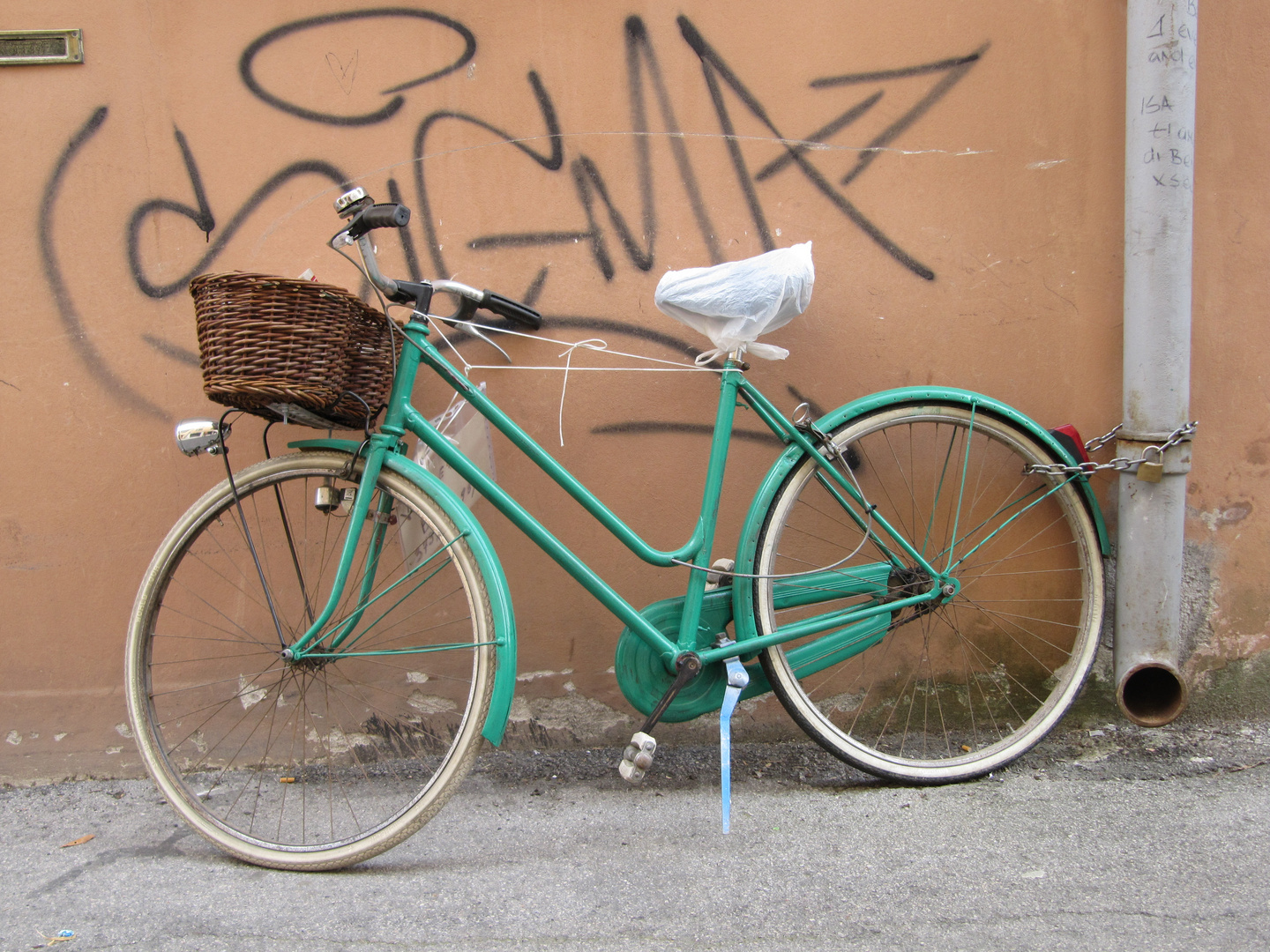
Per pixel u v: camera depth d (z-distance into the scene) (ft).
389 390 6.79
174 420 7.93
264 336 5.65
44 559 7.96
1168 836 6.30
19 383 7.87
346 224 7.87
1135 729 8.02
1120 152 7.80
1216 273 7.86
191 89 7.76
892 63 7.79
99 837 7.00
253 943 5.45
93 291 7.84
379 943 5.41
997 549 8.13
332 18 7.75
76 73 7.73
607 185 7.88
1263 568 8.04
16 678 8.02
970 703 8.16
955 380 7.99
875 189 7.88
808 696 7.94
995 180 7.86
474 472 6.83
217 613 8.05
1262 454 7.97
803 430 7.29
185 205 7.82
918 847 6.29
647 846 6.45
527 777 7.70
